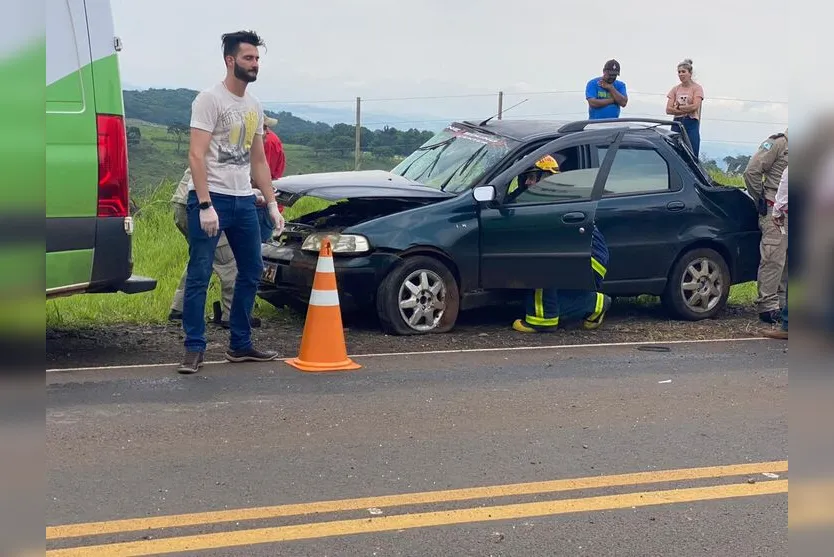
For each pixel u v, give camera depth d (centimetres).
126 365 721
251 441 549
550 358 791
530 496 480
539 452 546
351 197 846
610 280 925
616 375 734
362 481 493
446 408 629
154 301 945
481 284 872
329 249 731
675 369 760
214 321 888
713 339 894
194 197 690
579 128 931
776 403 662
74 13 668
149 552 405
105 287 705
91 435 548
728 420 619
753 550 424
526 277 872
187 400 627
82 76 671
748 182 957
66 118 661
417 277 857
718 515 464
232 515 445
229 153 694
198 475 493
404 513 455
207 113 677
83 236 672
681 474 517
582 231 878
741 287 1155
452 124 1014
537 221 871
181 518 439
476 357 786
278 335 852
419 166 969
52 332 824
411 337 853
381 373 719
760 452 556
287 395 648
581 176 906
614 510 467
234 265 873
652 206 932
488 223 866
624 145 934
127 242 700
